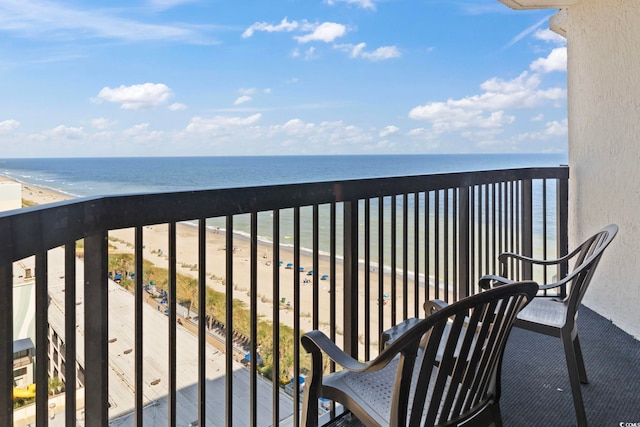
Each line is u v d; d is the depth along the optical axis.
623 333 3.01
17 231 0.87
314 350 1.40
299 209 1.82
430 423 1.16
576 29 3.63
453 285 2.98
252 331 1.69
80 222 1.12
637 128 2.93
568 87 3.80
